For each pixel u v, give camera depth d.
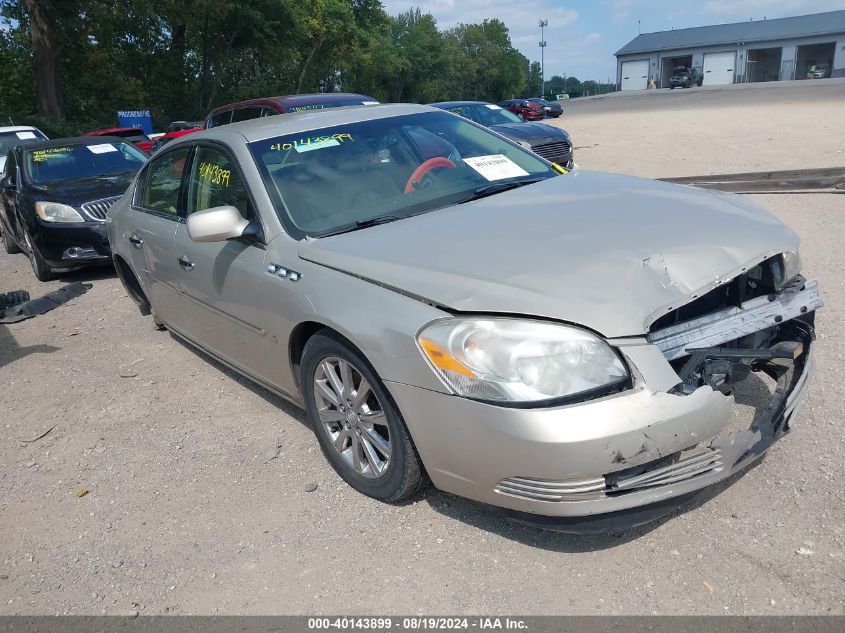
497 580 2.54
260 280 3.31
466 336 2.41
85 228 7.40
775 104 27.39
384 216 3.34
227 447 3.71
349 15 46.50
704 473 2.47
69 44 30.77
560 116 38.12
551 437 2.24
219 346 4.08
